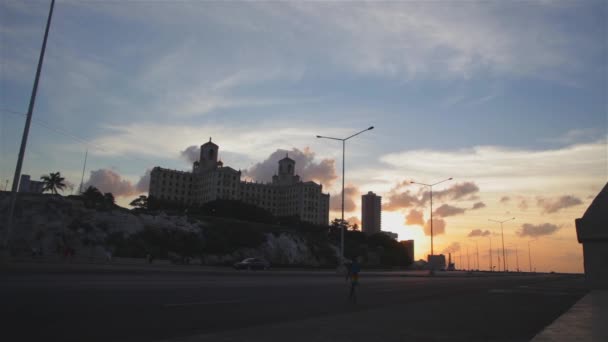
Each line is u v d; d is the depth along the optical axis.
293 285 25.95
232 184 191.38
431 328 10.66
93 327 9.23
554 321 12.09
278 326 10.11
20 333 8.30
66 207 81.38
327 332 9.38
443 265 159.88
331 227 152.88
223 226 100.81
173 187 193.75
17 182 29.33
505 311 15.49
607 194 32.88
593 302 19.31
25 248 70.50
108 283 19.86
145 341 8.13
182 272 35.88
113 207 88.88
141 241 82.00
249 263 61.03
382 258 139.25
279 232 111.38
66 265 37.41
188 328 9.66
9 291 14.43
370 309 14.70
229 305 14.13
